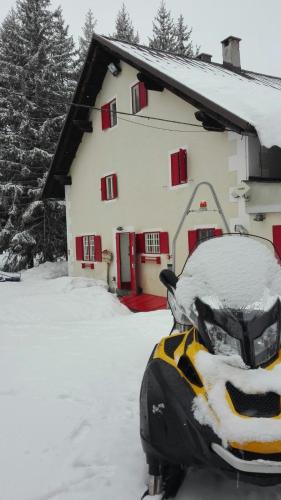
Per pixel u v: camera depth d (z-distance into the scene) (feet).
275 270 8.90
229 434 6.99
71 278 49.08
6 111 72.69
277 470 6.87
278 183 30.91
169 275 13.28
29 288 45.11
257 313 7.85
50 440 11.45
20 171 72.02
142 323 25.43
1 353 19.74
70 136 58.70
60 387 15.34
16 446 11.16
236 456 6.99
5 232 71.72
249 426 6.97
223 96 35.60
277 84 51.78
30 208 69.67
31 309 31.55
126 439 11.46
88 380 16.03
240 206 34.53
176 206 41.86
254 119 31.89
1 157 71.87
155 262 45.16
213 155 37.37
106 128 53.06
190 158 39.91
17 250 73.31
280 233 31.55
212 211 37.47
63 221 74.84
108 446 11.10
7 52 76.69
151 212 45.57
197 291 8.63
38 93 74.18
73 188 62.08
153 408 8.27
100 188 55.11
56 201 72.13
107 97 53.01
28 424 12.41
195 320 8.43
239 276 8.35
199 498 8.82
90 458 10.52
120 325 25.34
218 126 36.19
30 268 73.51
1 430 12.06
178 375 8.28
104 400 14.14
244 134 31.94
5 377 16.47
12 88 74.18
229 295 8.14
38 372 17.01
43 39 76.38
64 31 86.74
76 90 54.60
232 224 35.42
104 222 54.60
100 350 20.01
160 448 8.10
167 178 42.98
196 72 44.14
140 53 48.26
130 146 48.70
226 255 8.86
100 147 54.85
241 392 7.42
